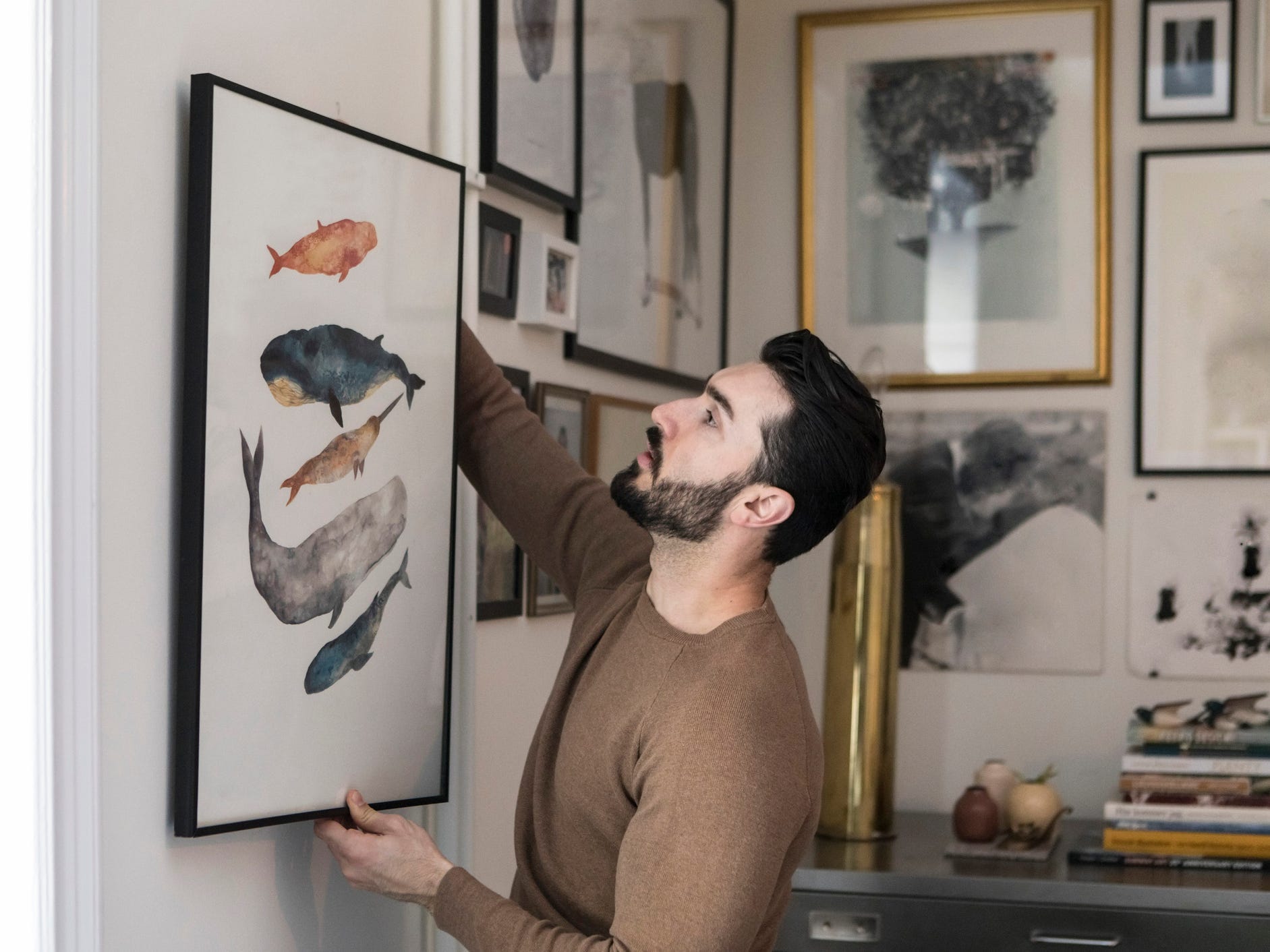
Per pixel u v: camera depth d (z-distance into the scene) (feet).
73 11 3.26
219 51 3.90
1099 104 9.16
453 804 5.43
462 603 5.48
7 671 3.27
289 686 4.05
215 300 3.71
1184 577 9.00
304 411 4.08
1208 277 9.00
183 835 3.67
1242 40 9.04
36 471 3.23
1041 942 7.38
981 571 9.29
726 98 9.38
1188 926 7.21
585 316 7.08
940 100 9.45
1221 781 7.72
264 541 3.93
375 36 4.87
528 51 6.21
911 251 9.47
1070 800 9.12
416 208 4.58
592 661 4.51
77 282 3.28
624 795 4.21
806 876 7.65
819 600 9.50
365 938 4.87
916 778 9.36
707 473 4.29
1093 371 9.16
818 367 4.33
